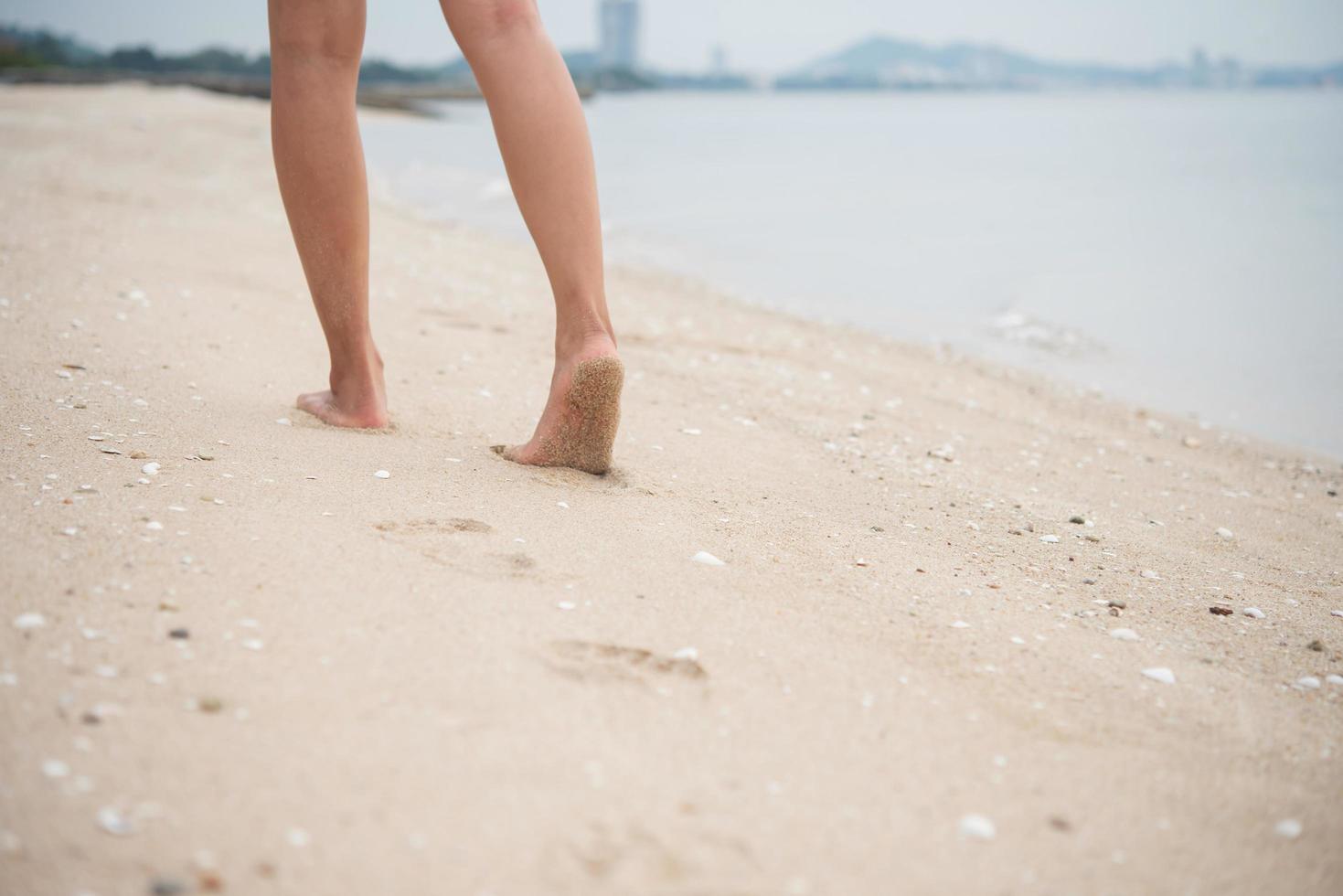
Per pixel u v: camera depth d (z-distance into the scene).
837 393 4.18
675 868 1.23
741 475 2.88
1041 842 1.36
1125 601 2.26
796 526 2.50
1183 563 2.57
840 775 1.46
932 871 1.28
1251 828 1.43
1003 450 3.62
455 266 6.64
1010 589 2.25
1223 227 9.92
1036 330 6.07
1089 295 7.02
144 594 1.72
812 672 1.74
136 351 3.40
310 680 1.53
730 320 5.85
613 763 1.42
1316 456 3.98
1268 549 2.79
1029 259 8.39
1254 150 21.00
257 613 1.71
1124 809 1.45
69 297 4.05
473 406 3.27
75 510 2.03
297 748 1.38
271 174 10.93
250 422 2.78
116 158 11.18
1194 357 5.51
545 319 5.05
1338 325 6.17
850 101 105.94
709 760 1.46
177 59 64.69
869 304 6.74
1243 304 6.72
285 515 2.13
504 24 2.37
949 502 2.88
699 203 12.23
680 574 2.08
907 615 2.02
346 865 1.19
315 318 4.29
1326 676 1.95
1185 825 1.43
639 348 4.75
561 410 2.56
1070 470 3.45
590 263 2.47
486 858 1.22
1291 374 5.21
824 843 1.31
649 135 29.91
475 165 16.22
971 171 16.91
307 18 2.47
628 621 1.84
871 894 1.23
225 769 1.32
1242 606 2.29
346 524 2.12
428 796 1.31
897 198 12.74
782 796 1.39
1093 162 18.56
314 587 1.82
